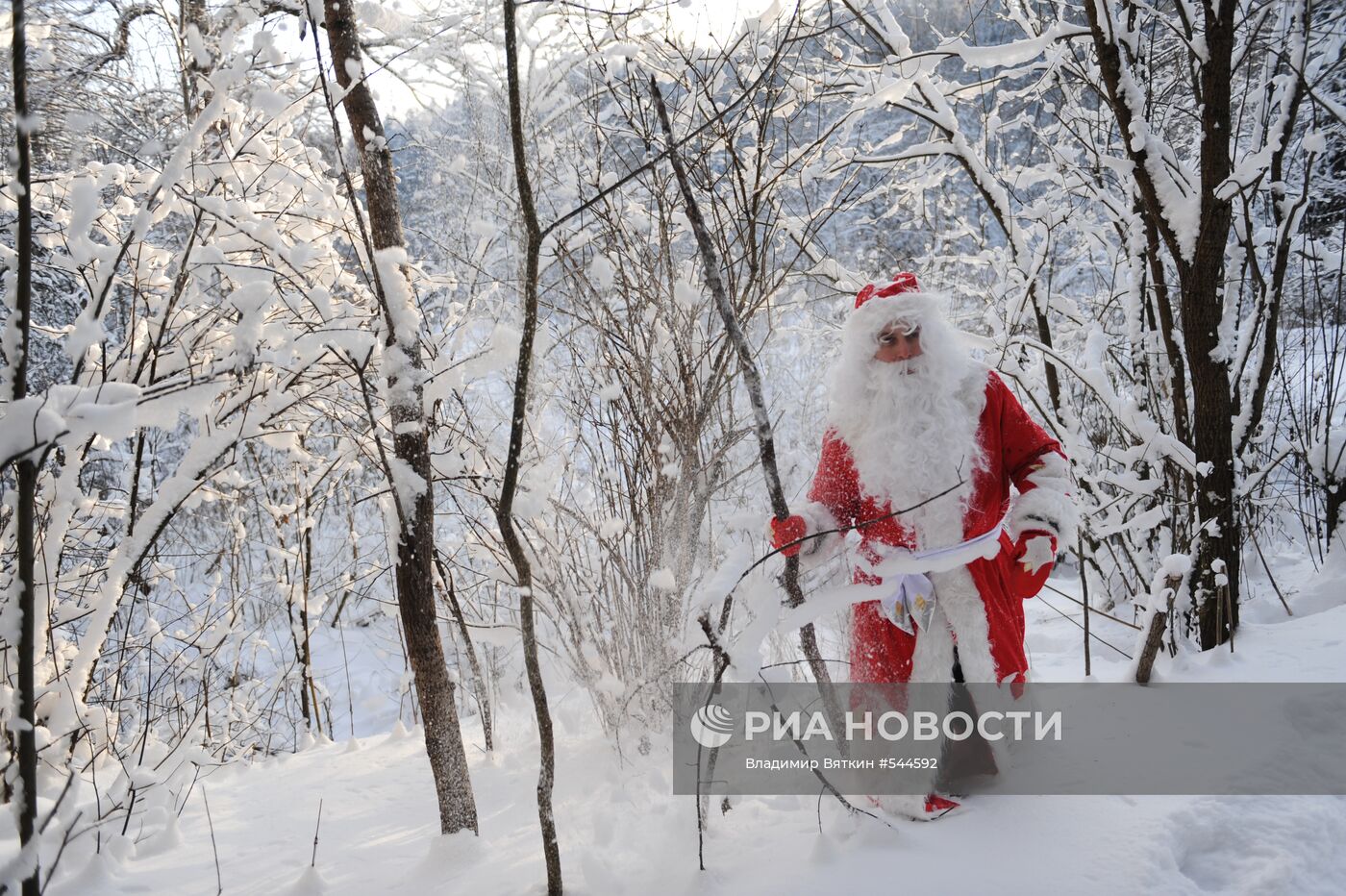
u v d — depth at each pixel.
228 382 3.08
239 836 2.82
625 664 3.21
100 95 3.76
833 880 2.14
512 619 3.89
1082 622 4.96
